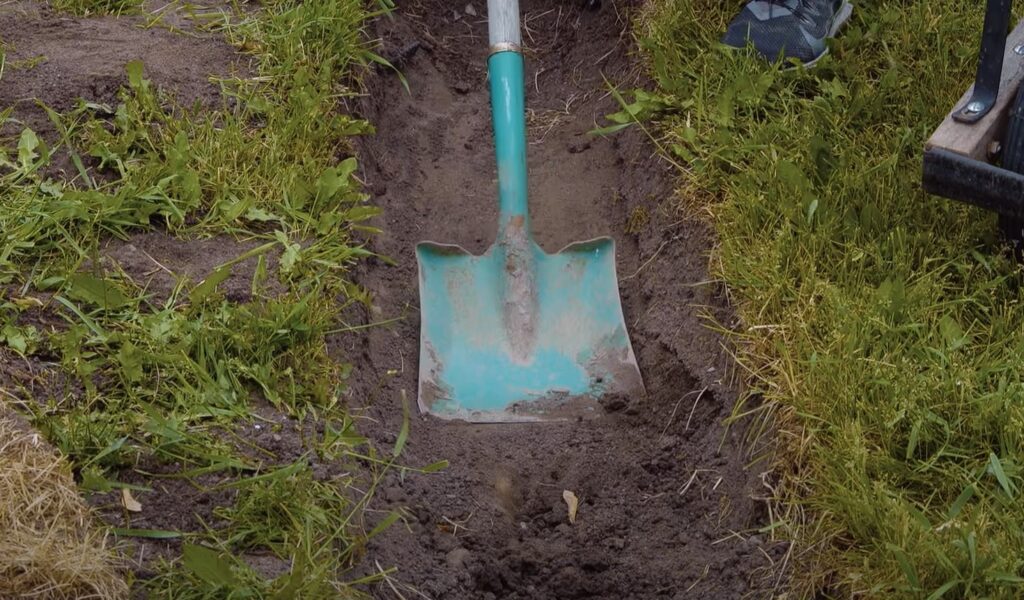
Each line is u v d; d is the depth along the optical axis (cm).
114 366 143
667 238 175
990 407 137
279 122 178
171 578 123
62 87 176
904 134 172
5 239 154
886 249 158
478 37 226
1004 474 131
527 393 164
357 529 135
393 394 161
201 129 173
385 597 131
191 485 134
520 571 141
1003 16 142
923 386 141
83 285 148
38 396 139
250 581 124
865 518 131
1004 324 148
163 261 158
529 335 170
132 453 135
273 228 166
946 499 134
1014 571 124
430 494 147
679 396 160
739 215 166
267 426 142
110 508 130
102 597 117
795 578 132
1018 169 149
